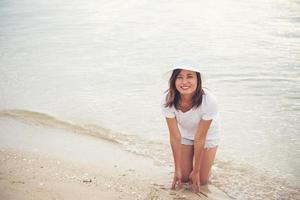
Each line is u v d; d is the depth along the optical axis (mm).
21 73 6848
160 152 4574
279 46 8055
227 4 12453
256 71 6695
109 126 5125
